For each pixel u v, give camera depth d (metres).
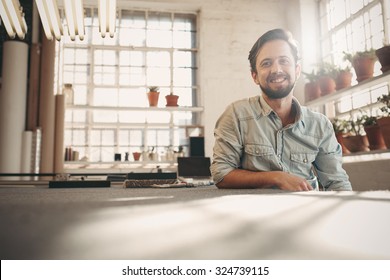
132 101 4.93
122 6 4.97
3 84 3.97
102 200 0.57
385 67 2.68
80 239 0.24
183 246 0.22
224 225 0.30
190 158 3.71
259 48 1.31
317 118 1.39
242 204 0.48
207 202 0.51
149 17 5.11
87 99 4.81
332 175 1.38
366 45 3.88
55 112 4.21
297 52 1.33
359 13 3.98
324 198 0.56
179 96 5.05
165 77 5.05
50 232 0.27
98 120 4.74
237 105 1.39
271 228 0.28
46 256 0.20
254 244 0.23
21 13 1.58
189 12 5.13
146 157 4.53
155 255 0.20
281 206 0.45
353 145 3.06
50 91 4.15
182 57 5.12
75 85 4.81
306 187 1.04
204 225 0.30
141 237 0.25
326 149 1.39
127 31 5.01
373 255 0.20
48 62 4.17
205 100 4.80
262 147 1.33
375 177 3.09
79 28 1.70
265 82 1.30
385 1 3.55
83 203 0.50
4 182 1.76
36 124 4.16
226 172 1.23
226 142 1.33
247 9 5.08
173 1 4.89
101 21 1.64
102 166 4.54
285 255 0.20
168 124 4.86
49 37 1.79
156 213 0.38
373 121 2.83
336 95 3.35
